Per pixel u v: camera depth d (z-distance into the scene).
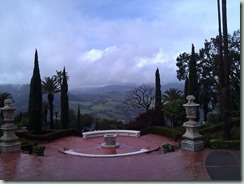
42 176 10.62
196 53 44.41
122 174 10.70
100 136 29.81
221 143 15.48
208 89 43.91
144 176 10.33
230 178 9.73
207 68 43.69
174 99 38.16
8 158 14.07
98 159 14.22
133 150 20.25
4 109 15.95
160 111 38.00
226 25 16.89
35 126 33.50
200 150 15.02
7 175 10.84
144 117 39.97
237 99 37.28
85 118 62.41
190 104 15.36
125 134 29.95
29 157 14.34
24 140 24.55
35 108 33.62
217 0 23.22
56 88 44.56
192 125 15.03
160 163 12.40
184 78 46.78
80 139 28.69
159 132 30.52
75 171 11.32
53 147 24.59
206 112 44.97
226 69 16.84
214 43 42.75
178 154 14.23
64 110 38.62
